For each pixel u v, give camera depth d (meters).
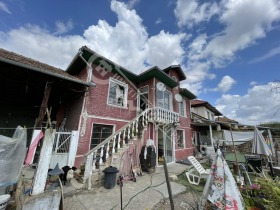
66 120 8.12
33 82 6.32
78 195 4.17
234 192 3.10
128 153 6.33
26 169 5.23
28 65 4.79
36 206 2.46
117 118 8.16
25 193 2.82
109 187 4.71
